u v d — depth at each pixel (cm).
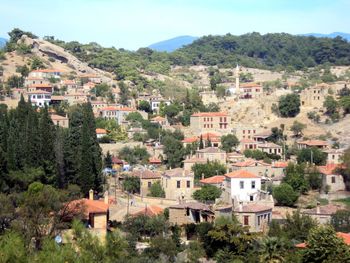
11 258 4784
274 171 19975
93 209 11050
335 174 19000
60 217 8881
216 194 16412
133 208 15250
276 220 13362
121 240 5803
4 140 14550
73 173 15150
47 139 14388
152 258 10288
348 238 10675
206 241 11356
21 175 13125
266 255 10100
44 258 4859
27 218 8075
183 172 18288
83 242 5288
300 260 9525
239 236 11144
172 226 12575
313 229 9919
